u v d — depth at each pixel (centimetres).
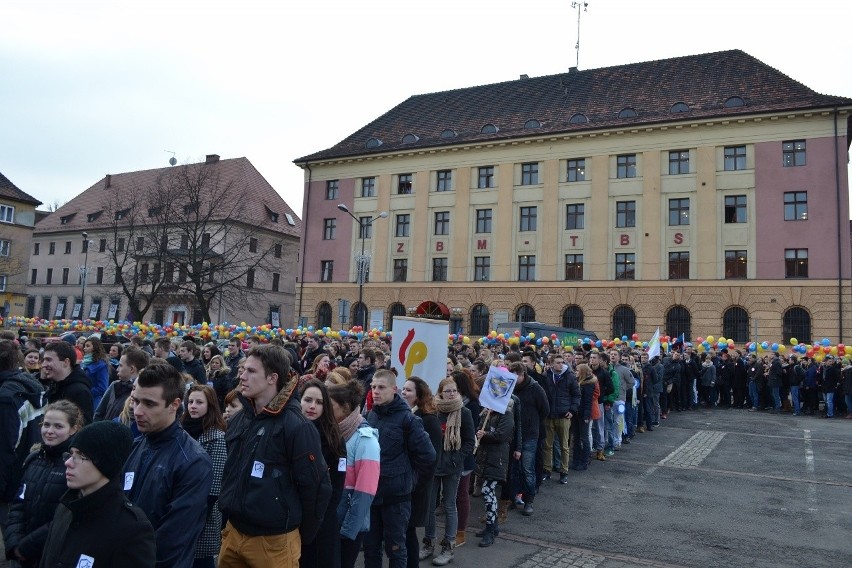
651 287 3669
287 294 6191
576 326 3856
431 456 555
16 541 382
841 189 3331
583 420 1152
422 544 729
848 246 3297
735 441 1505
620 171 3869
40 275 6962
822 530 808
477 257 4203
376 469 494
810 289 3338
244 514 377
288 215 6331
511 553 705
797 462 1248
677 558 700
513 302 4009
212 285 4497
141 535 289
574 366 1308
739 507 913
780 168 3475
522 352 1052
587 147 3938
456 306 4172
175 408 380
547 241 3981
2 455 485
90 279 6512
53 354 568
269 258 5981
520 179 4134
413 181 4466
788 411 2184
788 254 3434
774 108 3469
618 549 727
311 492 389
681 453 1340
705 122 3612
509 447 787
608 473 1130
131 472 371
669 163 3753
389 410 560
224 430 472
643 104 4019
